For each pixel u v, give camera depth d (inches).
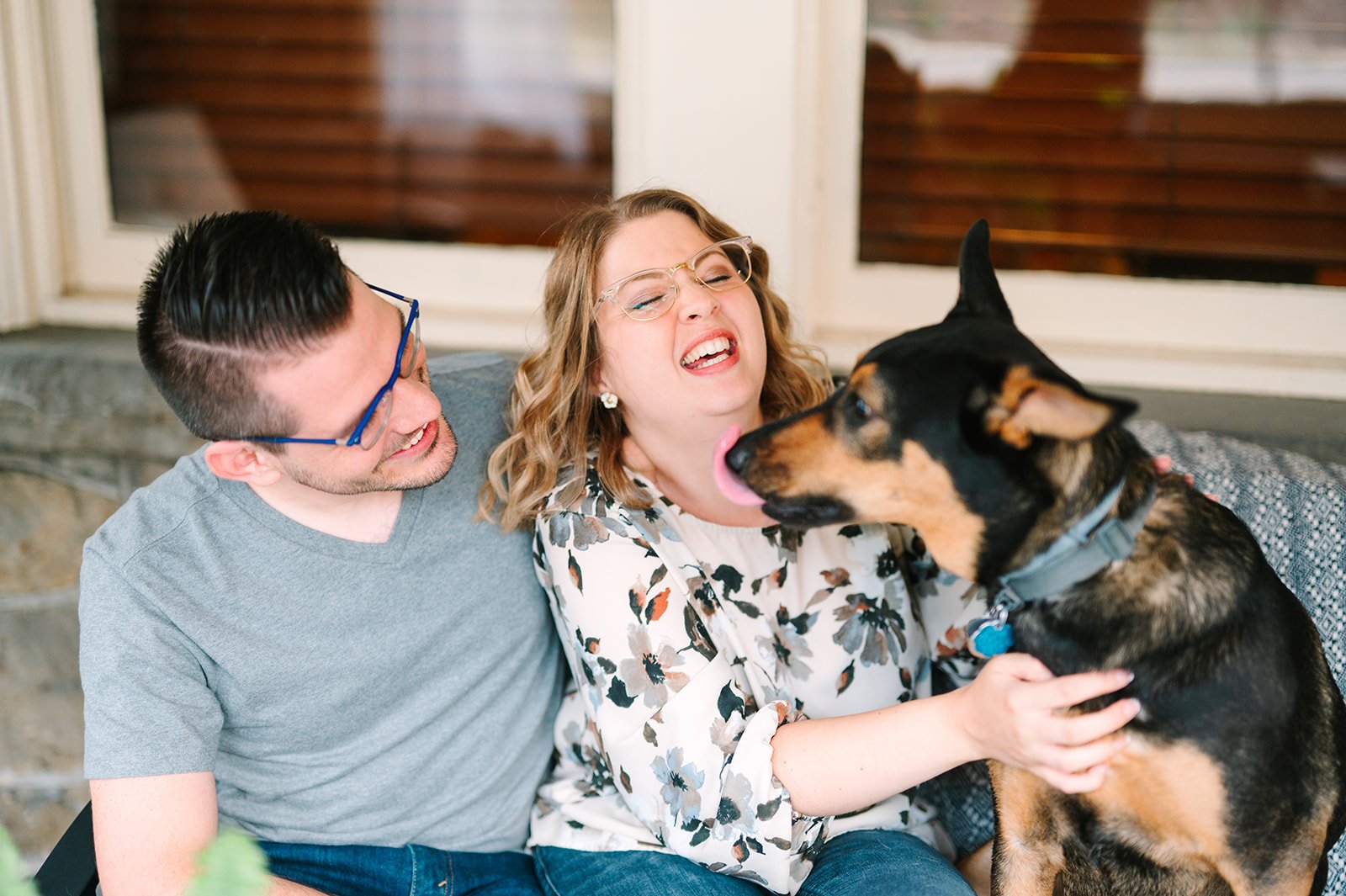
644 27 94.8
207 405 60.1
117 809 60.3
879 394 57.1
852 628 69.9
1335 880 68.6
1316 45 94.0
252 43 109.0
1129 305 100.0
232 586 64.0
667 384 68.2
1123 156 98.7
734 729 62.9
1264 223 97.9
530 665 72.8
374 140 109.5
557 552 68.4
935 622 73.9
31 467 100.1
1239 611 56.7
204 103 110.8
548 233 108.5
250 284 57.5
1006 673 55.4
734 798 61.8
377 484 63.7
